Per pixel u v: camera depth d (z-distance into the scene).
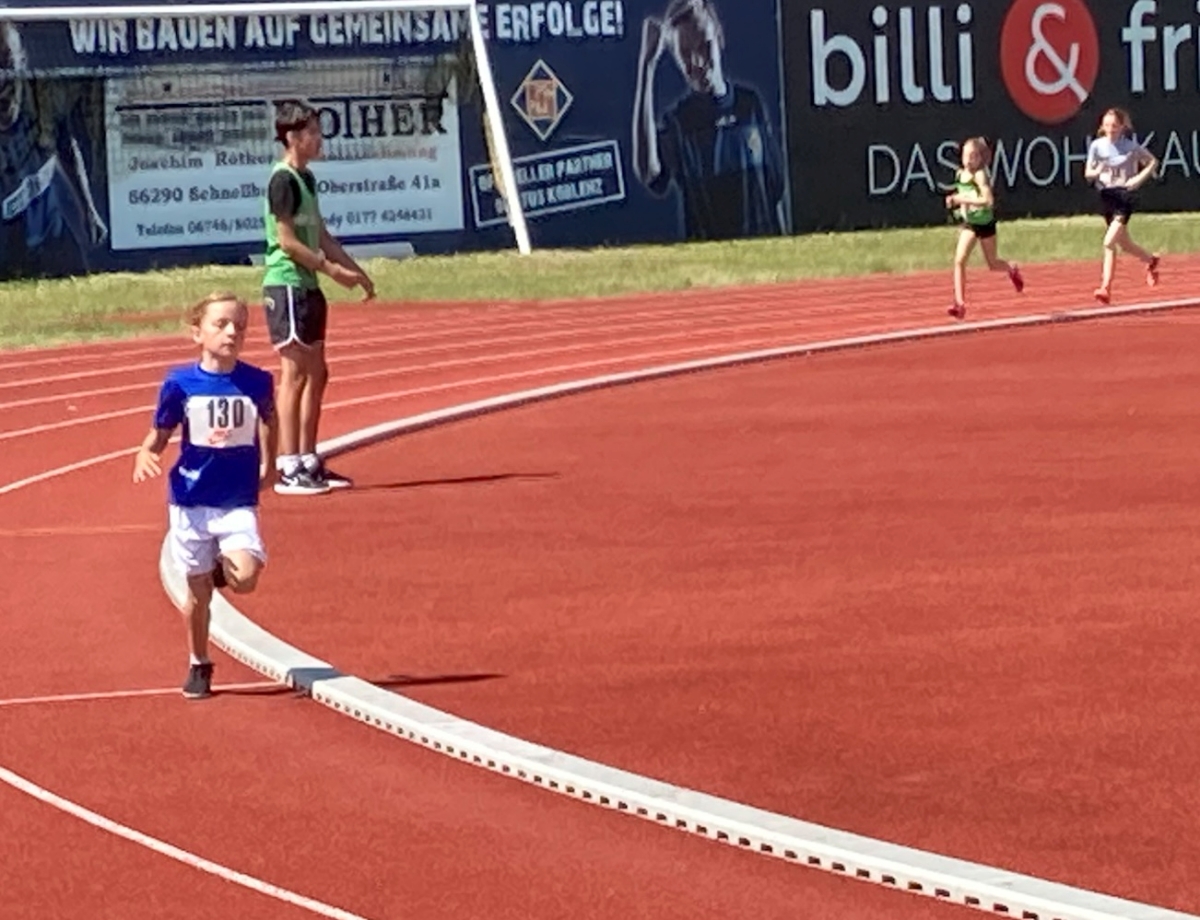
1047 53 85.00
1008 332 45.78
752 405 36.03
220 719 17.67
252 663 19.44
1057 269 61.69
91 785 15.84
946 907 12.91
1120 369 39.09
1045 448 30.84
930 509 26.41
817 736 16.56
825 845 13.73
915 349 43.28
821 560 23.47
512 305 56.41
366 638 20.33
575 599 21.80
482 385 40.09
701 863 13.80
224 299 18.19
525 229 74.69
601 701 17.80
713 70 80.12
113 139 71.94
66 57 71.31
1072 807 14.64
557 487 28.64
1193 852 13.66
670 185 79.50
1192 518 25.34
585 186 78.38
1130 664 18.52
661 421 34.50
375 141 74.75
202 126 73.06
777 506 26.89
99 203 71.75
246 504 18.20
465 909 13.03
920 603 21.19
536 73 77.75
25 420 36.75
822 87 81.94
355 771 16.05
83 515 27.58
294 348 28.09
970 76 84.12
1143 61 86.00
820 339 45.22
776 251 72.44
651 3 79.25
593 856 13.97
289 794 15.48
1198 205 86.75
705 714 17.30
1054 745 16.12
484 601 21.83
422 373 42.19
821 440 32.06
